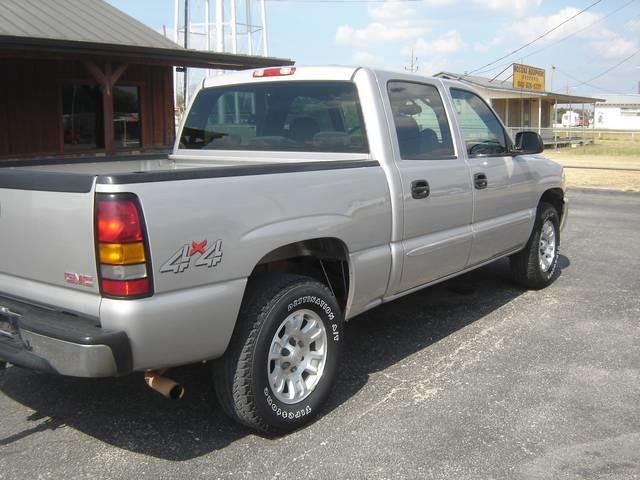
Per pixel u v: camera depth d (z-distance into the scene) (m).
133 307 2.87
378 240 4.13
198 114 5.29
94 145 15.91
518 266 6.40
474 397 4.05
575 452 3.39
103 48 12.33
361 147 4.31
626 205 13.27
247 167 3.32
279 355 3.54
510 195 5.64
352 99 4.36
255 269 3.97
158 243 2.91
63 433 3.63
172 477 3.17
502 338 5.13
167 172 2.97
